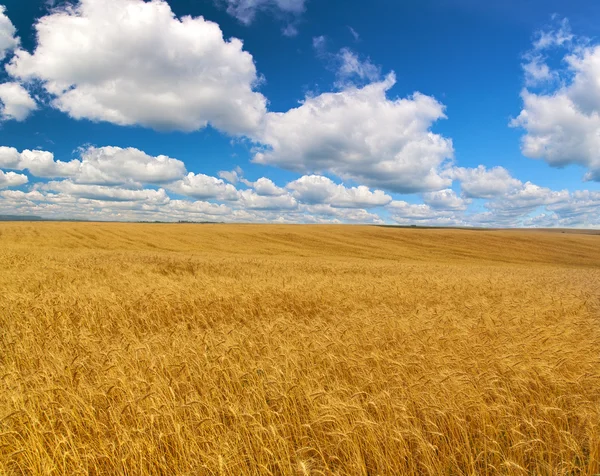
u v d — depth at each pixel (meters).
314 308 12.52
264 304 12.50
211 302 12.15
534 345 6.90
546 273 28.34
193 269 22.73
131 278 16.27
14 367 5.77
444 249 54.22
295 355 5.96
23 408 4.12
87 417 4.28
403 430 4.12
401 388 5.02
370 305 13.11
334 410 4.22
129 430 4.11
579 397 5.03
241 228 71.00
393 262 38.50
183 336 7.52
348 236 62.97
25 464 3.81
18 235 54.44
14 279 15.15
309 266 26.84
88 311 10.50
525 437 4.35
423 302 13.62
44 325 9.12
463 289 16.34
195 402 4.43
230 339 6.83
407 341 7.30
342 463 4.05
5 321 9.64
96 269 19.70
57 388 4.50
